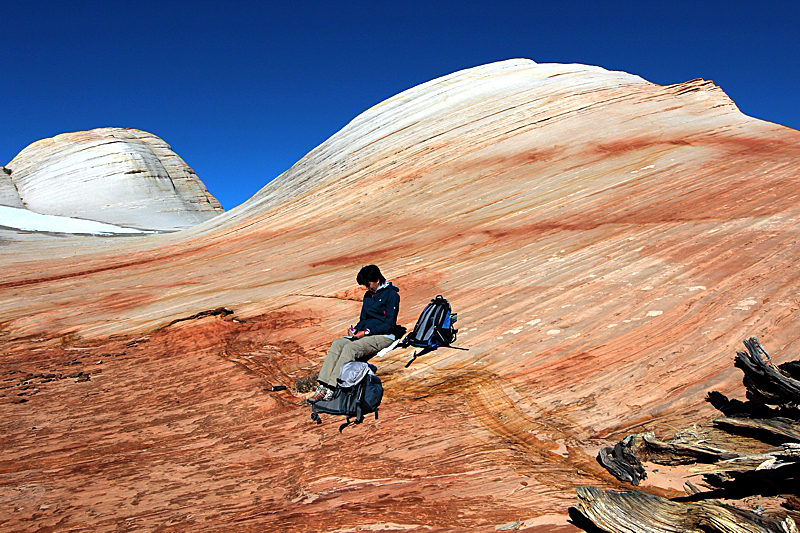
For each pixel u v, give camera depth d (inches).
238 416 196.4
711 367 189.9
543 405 183.6
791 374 141.0
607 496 105.2
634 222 405.1
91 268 610.5
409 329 278.7
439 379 217.3
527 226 467.5
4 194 2078.0
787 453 110.0
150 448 170.4
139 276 555.2
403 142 942.4
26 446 173.2
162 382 244.8
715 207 398.0
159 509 129.3
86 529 120.6
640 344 219.1
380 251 499.2
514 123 864.3
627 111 822.5
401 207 669.3
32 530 120.6
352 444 166.2
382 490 133.7
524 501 122.2
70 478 148.8
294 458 158.7
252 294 417.1
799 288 237.9
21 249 770.2
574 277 315.9
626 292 277.1
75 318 391.2
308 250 573.6
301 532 113.0
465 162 772.6
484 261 391.5
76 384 245.4
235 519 122.2
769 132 639.1
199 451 166.9
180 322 349.4
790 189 405.1
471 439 163.3
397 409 193.0
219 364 268.4
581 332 241.4
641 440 141.4
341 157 1025.5
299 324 327.0
